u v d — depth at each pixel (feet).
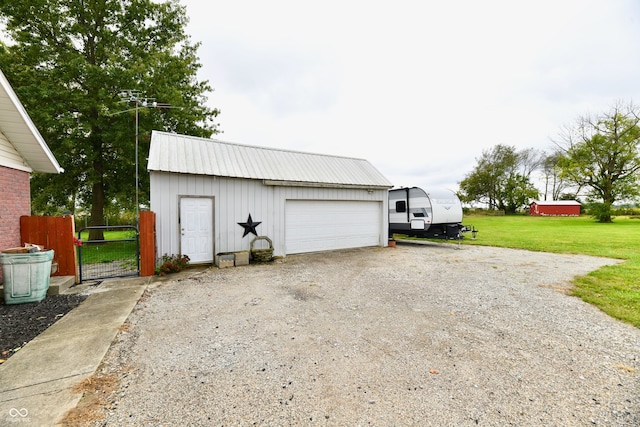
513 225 79.51
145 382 7.83
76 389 7.40
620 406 6.90
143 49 45.57
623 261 27.61
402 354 9.57
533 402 7.07
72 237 18.85
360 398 7.20
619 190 85.92
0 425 5.98
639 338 10.91
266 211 28.19
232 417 6.46
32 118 35.53
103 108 36.22
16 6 37.24
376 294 16.76
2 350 9.62
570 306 14.66
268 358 9.27
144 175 43.88
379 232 37.78
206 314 13.35
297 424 6.24
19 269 14.48
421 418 6.45
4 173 17.02
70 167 41.47
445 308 14.34
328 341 10.56
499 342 10.53
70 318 12.64
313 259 28.73
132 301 15.16
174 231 23.59
